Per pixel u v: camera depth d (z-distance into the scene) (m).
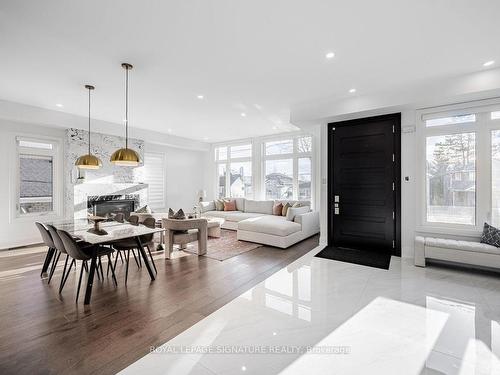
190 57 2.98
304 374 1.63
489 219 3.66
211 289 2.95
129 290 2.91
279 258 4.21
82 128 5.58
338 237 4.99
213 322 2.23
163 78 3.56
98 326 2.16
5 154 4.79
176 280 3.22
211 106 4.85
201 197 8.04
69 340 1.97
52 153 5.43
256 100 4.48
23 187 5.05
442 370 1.66
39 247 4.86
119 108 4.98
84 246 3.04
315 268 3.70
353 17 2.27
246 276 3.37
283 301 2.64
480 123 3.72
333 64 3.16
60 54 2.88
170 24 2.35
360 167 4.71
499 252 3.23
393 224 4.40
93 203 5.96
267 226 5.05
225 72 3.38
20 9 2.11
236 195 8.52
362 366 1.70
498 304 2.56
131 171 6.66
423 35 2.54
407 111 4.24
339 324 2.20
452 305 2.54
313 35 2.54
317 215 6.27
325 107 4.64
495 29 2.44
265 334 2.06
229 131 7.14
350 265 3.83
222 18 2.28
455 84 3.51
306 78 3.57
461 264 3.69
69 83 3.71
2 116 4.46
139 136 6.77
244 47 2.77
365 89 3.97
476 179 3.76
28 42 2.63
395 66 3.21
